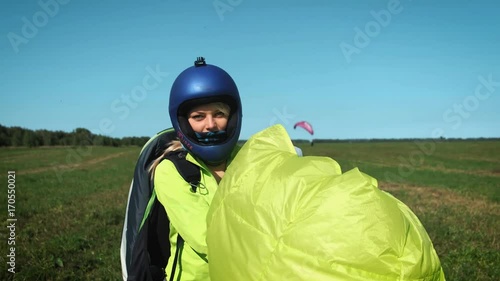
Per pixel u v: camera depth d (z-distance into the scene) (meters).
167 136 2.49
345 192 1.53
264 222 1.59
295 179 1.63
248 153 1.85
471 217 11.15
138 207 2.28
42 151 57.12
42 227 9.55
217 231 1.74
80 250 7.48
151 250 2.36
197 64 2.27
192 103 2.15
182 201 2.11
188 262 2.10
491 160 46.78
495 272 6.32
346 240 1.47
